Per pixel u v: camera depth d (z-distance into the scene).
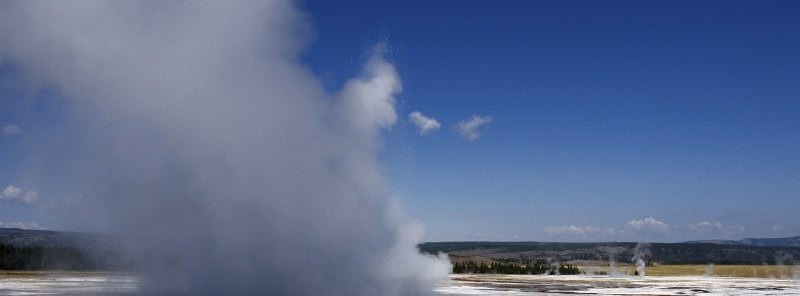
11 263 105.00
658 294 62.03
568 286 75.50
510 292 61.94
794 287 76.88
